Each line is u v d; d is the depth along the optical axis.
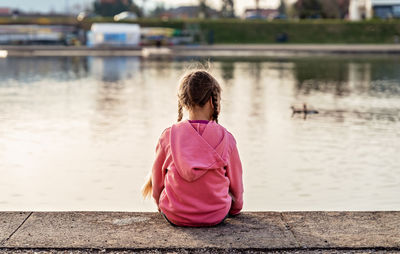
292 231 3.52
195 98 3.60
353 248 3.26
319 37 60.94
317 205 6.57
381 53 43.12
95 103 16.38
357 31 61.28
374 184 7.51
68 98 17.61
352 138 10.88
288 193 7.09
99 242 3.34
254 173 8.11
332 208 6.43
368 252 3.22
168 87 21.12
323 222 3.67
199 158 3.52
